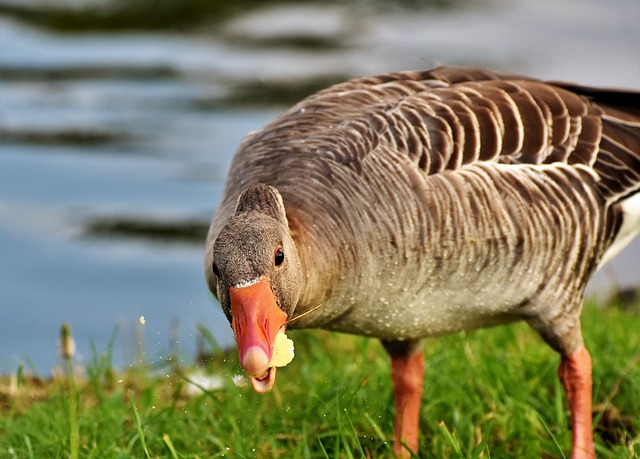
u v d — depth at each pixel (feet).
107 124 78.54
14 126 77.87
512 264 32.01
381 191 30.78
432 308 32.12
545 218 32.19
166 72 91.35
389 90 34.71
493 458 34.17
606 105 35.83
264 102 83.92
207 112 81.30
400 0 113.29
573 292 33.35
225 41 100.27
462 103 33.12
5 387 41.88
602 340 43.65
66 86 87.30
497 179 31.73
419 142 31.65
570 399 34.09
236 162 33.53
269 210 27.63
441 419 37.11
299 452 33.40
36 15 105.91
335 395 36.60
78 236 63.05
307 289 29.25
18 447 34.47
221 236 26.94
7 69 91.35
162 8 107.96
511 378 38.47
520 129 33.01
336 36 101.91
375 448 34.65
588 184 33.35
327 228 29.99
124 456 31.24
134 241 63.21
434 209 30.89
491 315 33.09
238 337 25.84
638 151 34.73
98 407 38.17
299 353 45.91
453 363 40.40
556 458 34.37
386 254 30.76
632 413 37.19
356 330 32.91
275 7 110.32
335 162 31.27
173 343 45.73
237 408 37.04
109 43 99.55
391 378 38.01
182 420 35.65
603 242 34.09
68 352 37.65
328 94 35.04
